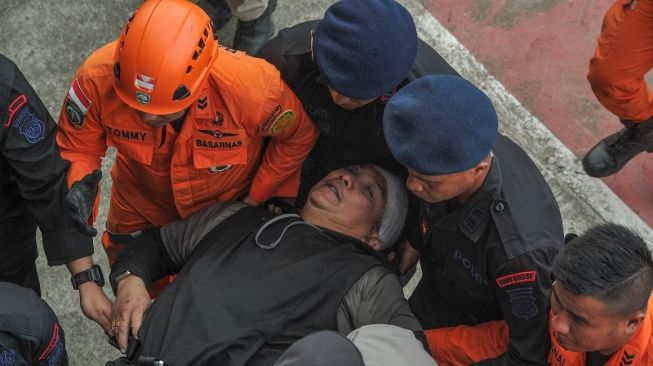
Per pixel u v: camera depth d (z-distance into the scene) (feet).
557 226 7.31
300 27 8.55
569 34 13.02
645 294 6.00
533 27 13.11
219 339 7.20
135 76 7.26
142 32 7.18
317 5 13.60
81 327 11.96
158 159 8.61
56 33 13.51
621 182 12.19
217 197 9.27
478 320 8.77
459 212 7.21
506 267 6.99
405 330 6.62
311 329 7.50
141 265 8.48
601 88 10.32
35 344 7.16
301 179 9.58
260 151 9.12
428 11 13.34
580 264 5.99
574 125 12.53
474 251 7.28
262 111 7.95
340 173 8.82
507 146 7.63
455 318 8.99
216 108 7.99
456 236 7.41
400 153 6.72
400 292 7.84
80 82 7.89
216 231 8.25
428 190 6.98
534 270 6.88
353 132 8.52
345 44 7.29
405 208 8.84
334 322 7.60
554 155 12.38
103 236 10.96
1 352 6.90
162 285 10.17
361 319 7.65
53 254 8.71
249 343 7.26
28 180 8.05
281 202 9.58
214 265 7.79
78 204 8.14
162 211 9.95
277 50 8.42
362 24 7.25
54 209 8.38
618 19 9.56
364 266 7.81
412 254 9.45
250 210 8.45
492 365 7.74
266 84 7.89
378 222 8.77
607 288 5.89
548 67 12.87
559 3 13.20
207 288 7.59
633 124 10.87
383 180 8.75
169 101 7.36
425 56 8.41
